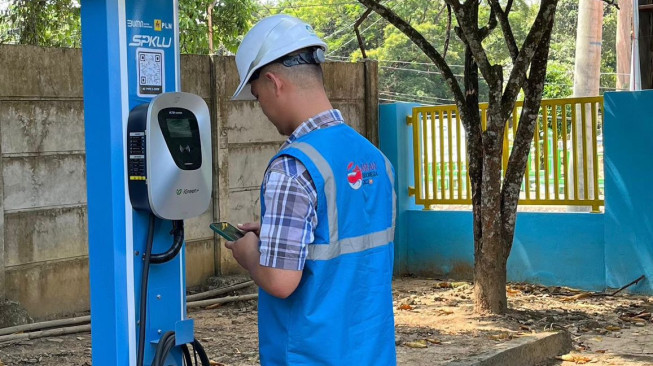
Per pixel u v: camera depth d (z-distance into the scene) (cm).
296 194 251
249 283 879
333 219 257
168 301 334
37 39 1214
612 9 3353
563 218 917
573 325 738
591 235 900
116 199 317
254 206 925
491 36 3102
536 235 935
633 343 682
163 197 314
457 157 1000
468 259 991
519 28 3103
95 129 320
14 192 730
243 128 908
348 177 263
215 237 892
